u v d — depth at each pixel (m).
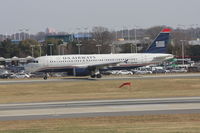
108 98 165.88
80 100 160.75
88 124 102.69
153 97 163.75
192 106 130.25
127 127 95.38
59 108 135.38
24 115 120.88
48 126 100.50
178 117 109.94
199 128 91.75
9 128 98.94
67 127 97.69
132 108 130.12
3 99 176.75
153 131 88.38
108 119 109.69
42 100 166.00
